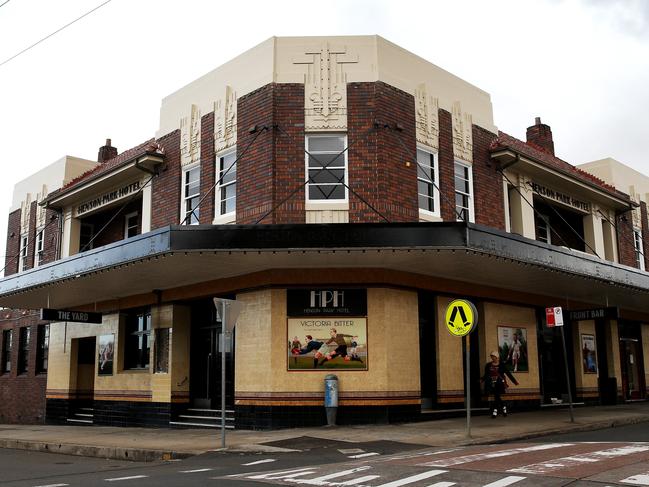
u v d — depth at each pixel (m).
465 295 19.06
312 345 16.53
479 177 19.92
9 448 16.41
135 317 21.91
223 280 18.09
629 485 7.39
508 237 15.32
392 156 17.27
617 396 24.73
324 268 16.72
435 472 8.80
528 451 10.78
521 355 20.78
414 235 14.23
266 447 12.82
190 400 19.70
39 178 27.86
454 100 19.77
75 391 24.17
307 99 17.41
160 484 8.70
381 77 17.50
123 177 21.77
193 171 19.53
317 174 17.19
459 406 18.34
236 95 18.42
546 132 29.22
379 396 16.23
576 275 17.75
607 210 25.70
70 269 17.69
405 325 17.03
